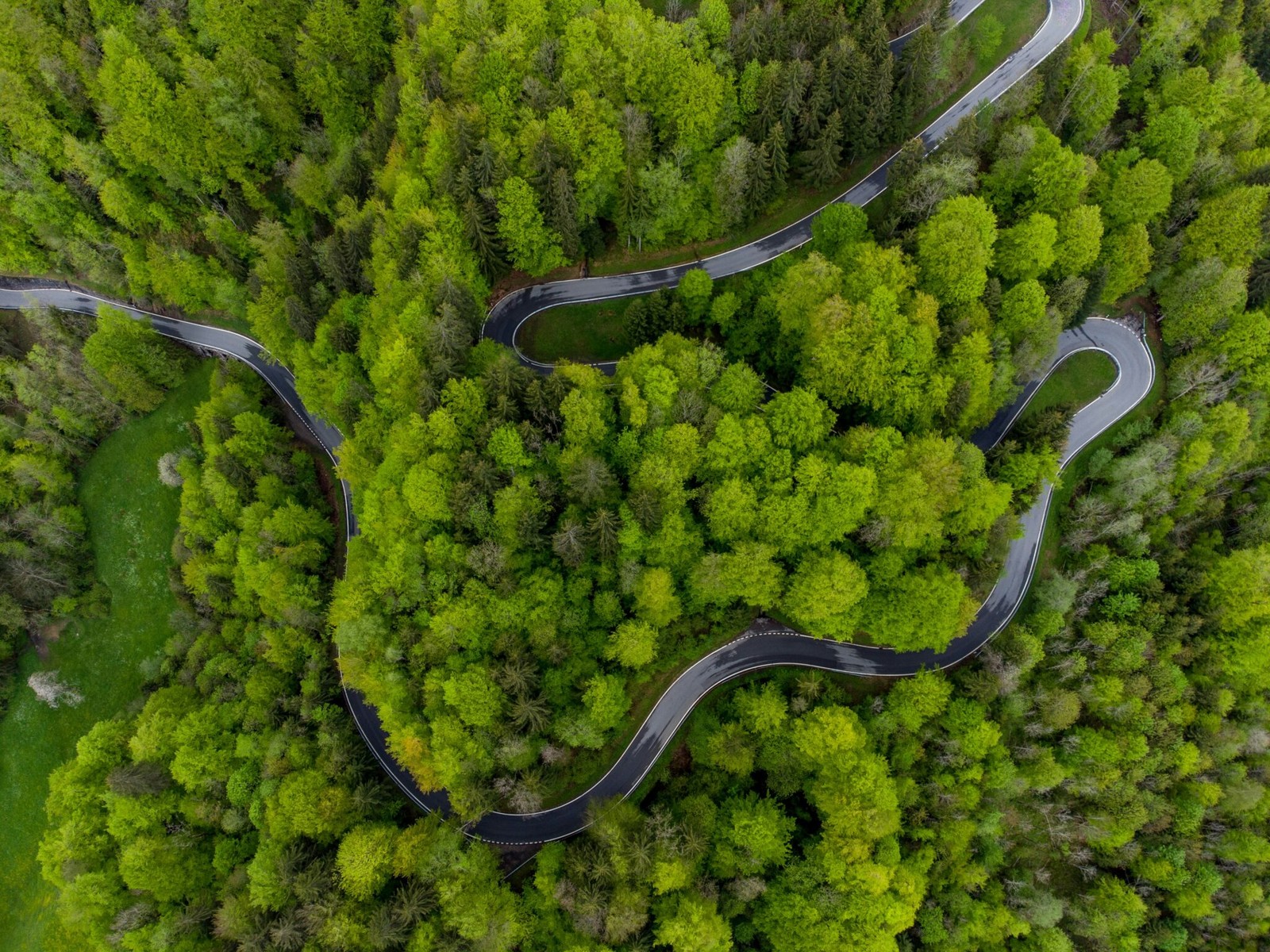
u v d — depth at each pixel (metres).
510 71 72.81
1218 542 77.69
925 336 65.00
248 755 70.00
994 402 71.56
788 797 72.50
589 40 71.62
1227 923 75.62
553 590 64.50
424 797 73.00
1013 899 72.62
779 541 67.38
